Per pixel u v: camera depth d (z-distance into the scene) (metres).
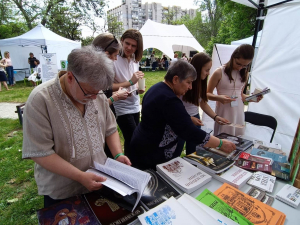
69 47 8.91
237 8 10.39
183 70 1.16
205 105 1.90
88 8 15.98
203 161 1.23
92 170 0.97
